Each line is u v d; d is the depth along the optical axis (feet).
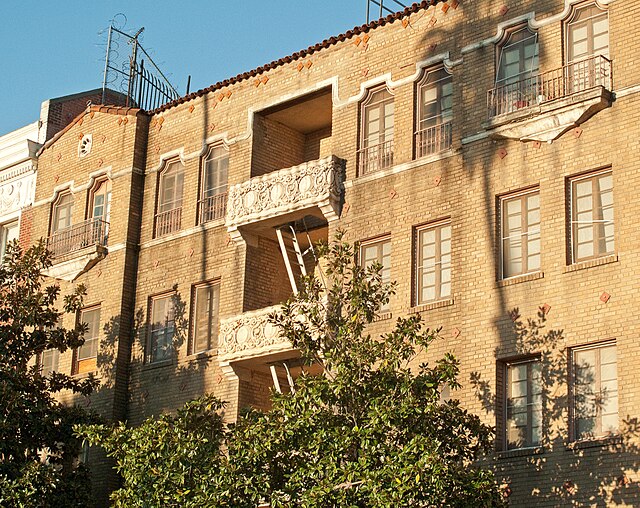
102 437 97.96
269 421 88.53
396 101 114.01
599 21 101.19
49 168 146.00
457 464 87.66
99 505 125.08
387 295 107.14
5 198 150.20
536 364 97.86
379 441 85.10
